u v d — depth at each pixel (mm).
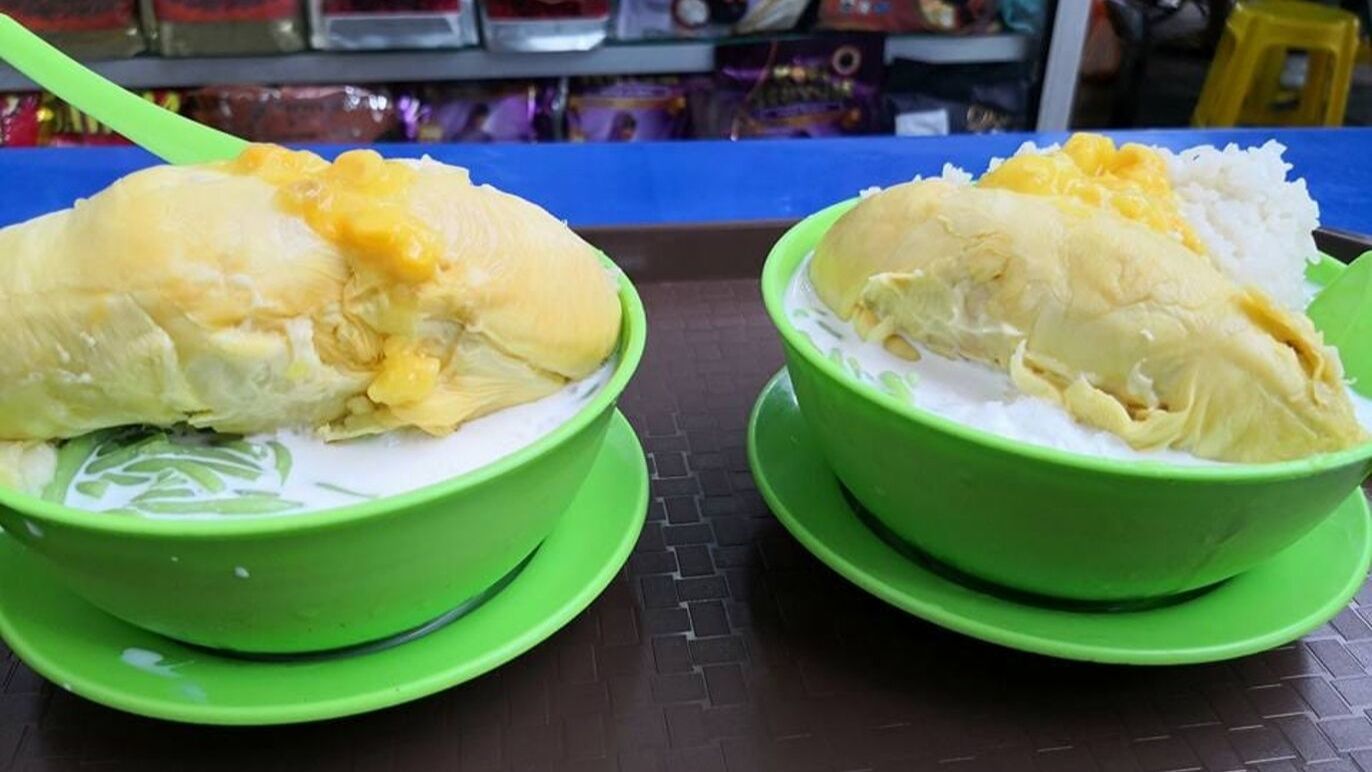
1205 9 2266
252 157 521
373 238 476
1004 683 555
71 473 491
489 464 479
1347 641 588
